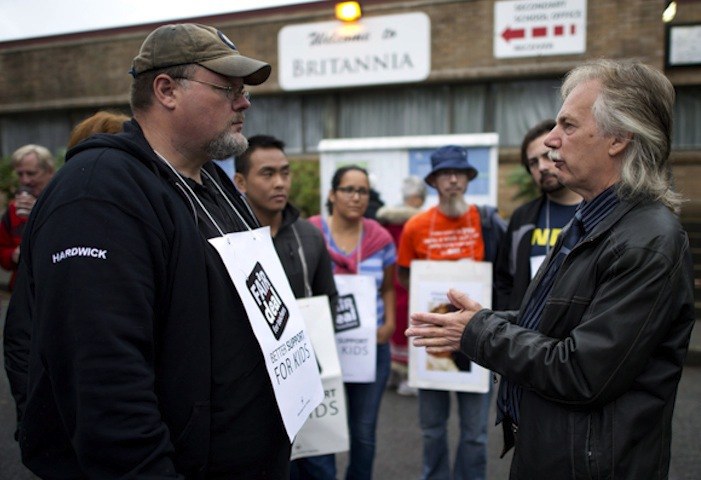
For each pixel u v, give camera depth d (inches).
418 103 378.6
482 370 100.9
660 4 313.4
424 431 108.5
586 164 52.9
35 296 45.6
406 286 123.2
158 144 52.6
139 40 424.8
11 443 130.6
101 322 42.3
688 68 353.4
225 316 50.8
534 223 101.6
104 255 43.4
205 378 48.6
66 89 449.1
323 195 265.9
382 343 110.7
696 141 361.4
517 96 359.3
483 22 344.2
